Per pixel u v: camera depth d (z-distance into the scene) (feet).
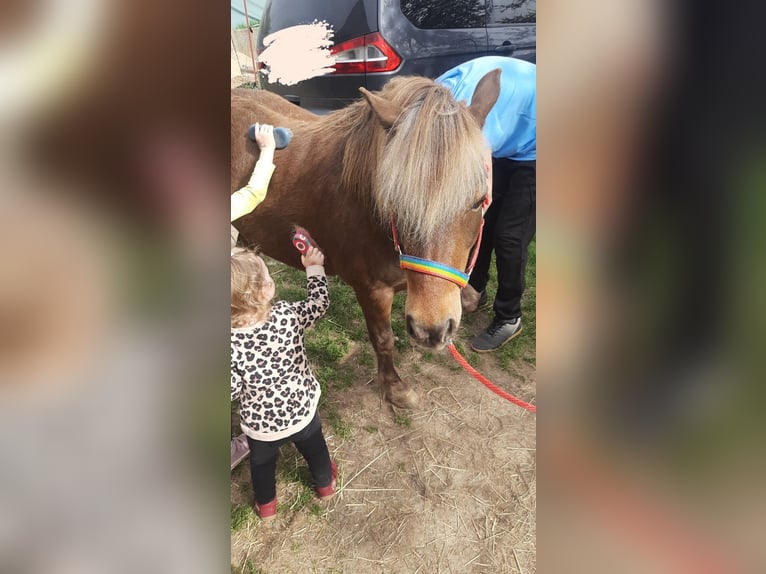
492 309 8.08
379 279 5.39
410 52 6.36
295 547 4.83
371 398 6.51
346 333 7.58
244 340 4.26
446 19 6.19
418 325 4.28
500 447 5.82
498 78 4.43
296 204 5.67
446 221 4.01
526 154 5.50
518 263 6.42
